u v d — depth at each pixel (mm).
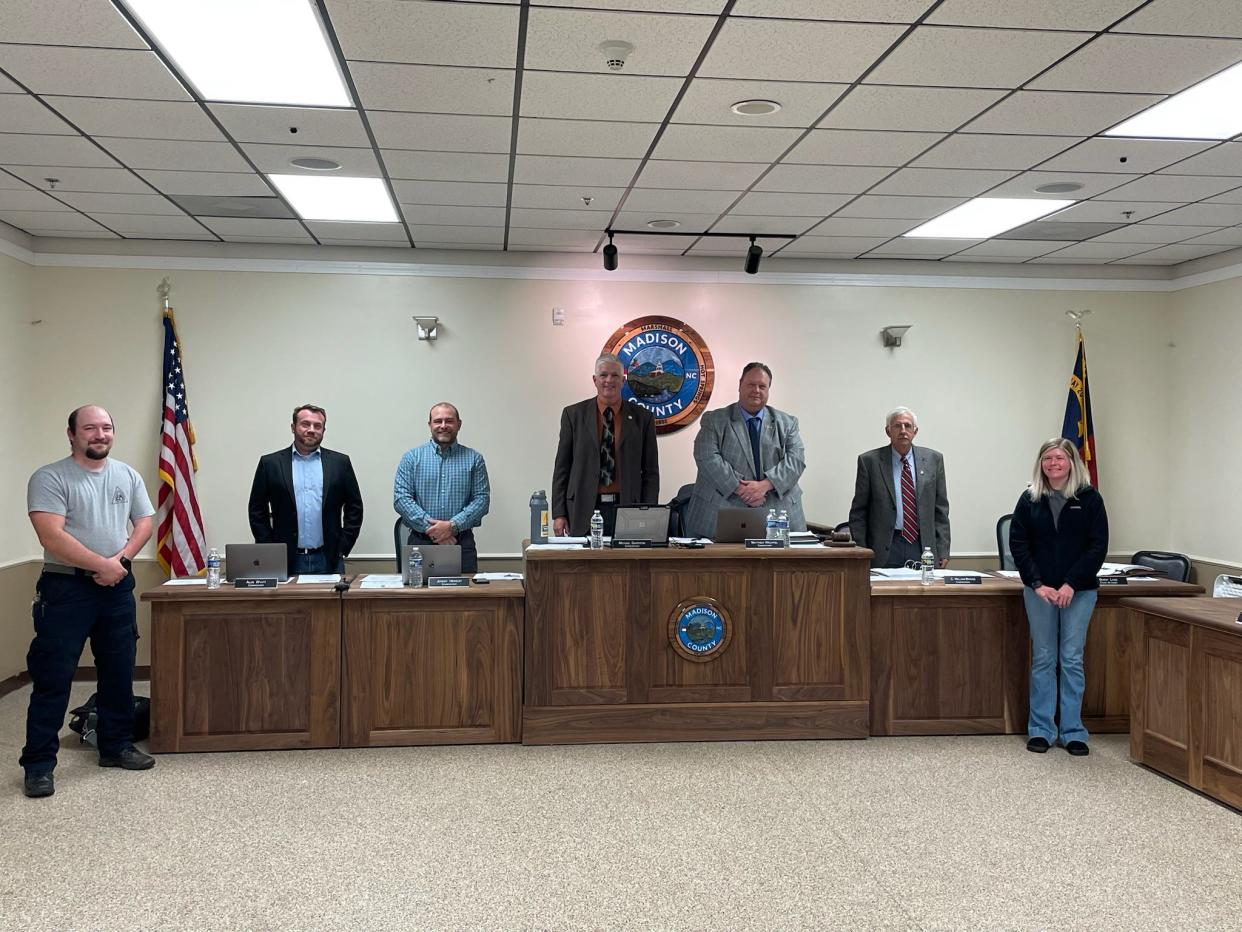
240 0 3172
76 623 4344
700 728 4984
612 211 5953
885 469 6000
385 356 7023
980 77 3787
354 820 3932
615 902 3225
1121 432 7621
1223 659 4180
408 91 3953
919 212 5941
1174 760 4477
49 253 6699
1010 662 5211
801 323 7379
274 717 4824
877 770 4598
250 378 6906
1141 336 7609
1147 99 4027
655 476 5930
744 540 5125
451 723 4910
